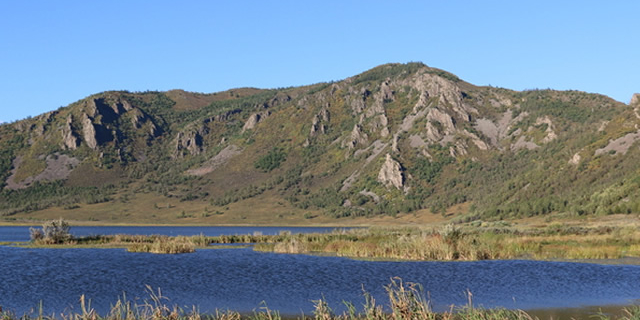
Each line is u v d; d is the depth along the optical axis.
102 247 65.81
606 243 55.72
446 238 53.91
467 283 35.34
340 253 53.88
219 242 76.19
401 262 46.06
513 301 29.97
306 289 33.94
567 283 35.16
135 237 76.00
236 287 34.75
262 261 48.25
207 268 43.75
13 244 72.38
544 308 28.23
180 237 78.94
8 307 29.20
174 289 34.31
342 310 27.89
